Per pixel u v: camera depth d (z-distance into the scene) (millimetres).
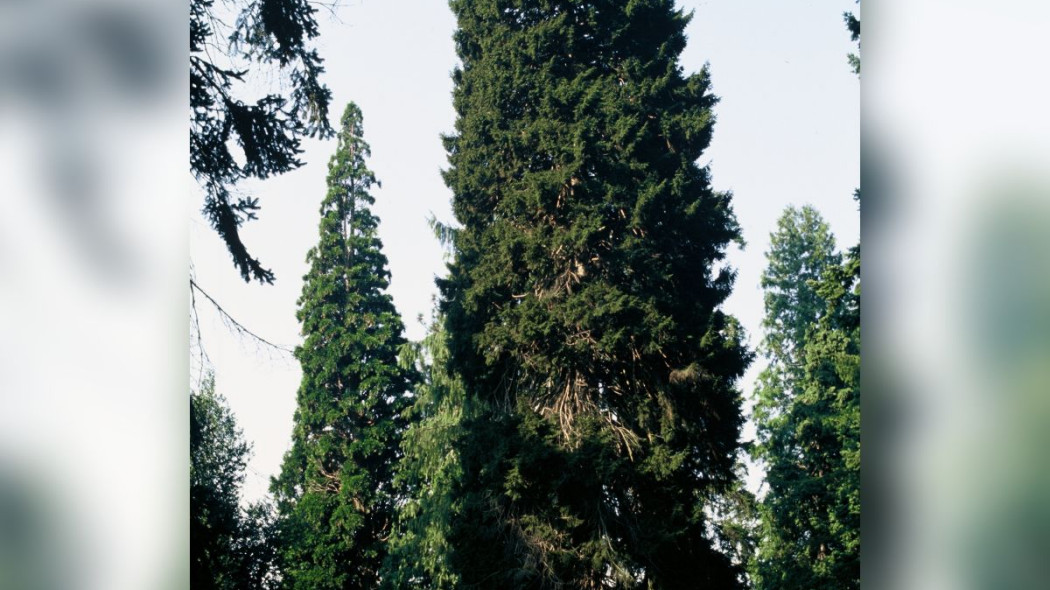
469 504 20109
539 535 19281
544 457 19250
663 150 23250
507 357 21578
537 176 21875
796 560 31656
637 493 20266
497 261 22172
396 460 36250
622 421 21078
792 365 38969
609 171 22188
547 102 22438
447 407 24656
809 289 39312
